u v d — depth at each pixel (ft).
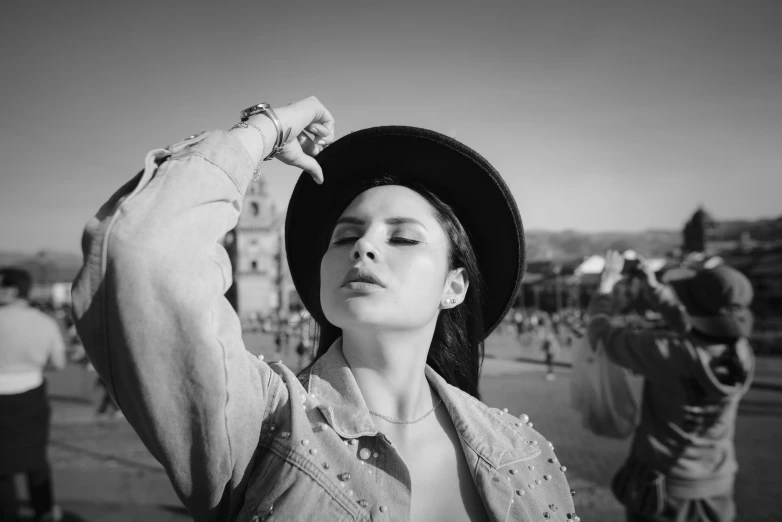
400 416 4.14
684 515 12.07
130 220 2.97
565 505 4.47
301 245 5.26
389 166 4.93
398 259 4.00
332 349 4.40
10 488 15.93
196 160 3.29
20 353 16.03
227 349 3.25
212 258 3.18
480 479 4.02
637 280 13.88
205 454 3.10
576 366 17.15
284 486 3.36
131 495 19.01
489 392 42.96
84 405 39.60
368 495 3.48
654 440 12.41
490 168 4.83
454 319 5.27
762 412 37.01
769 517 17.26
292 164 4.29
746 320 11.87
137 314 2.89
